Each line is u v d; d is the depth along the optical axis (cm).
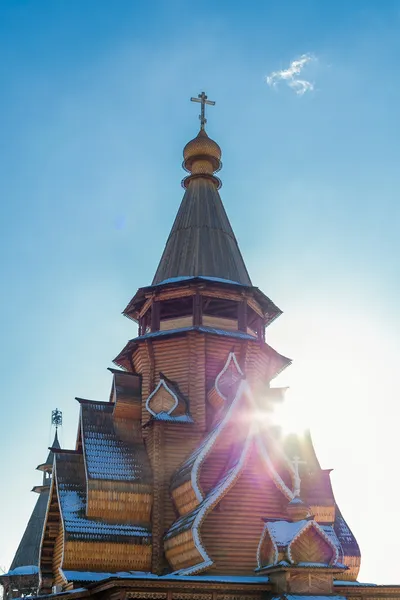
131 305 3981
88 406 3572
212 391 3494
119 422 3550
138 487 3228
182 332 3606
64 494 3244
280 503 2952
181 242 4038
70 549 3030
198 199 4191
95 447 3369
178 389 3566
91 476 3203
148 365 3681
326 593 2541
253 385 3647
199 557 2764
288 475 3033
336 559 2588
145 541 3127
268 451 3022
